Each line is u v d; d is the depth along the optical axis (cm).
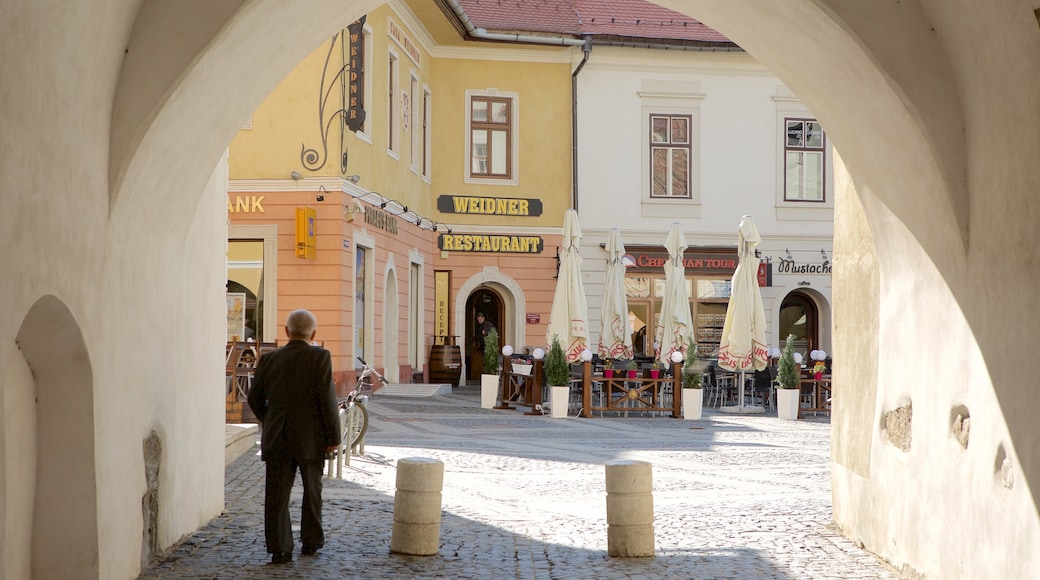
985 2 595
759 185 3850
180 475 909
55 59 562
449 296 3672
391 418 2339
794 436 2105
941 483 748
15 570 633
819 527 1032
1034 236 586
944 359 746
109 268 689
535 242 3719
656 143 3812
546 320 3725
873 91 741
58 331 620
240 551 876
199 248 970
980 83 646
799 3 743
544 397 2942
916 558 795
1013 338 620
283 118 2662
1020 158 602
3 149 502
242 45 755
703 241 3825
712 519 1075
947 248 726
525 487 1313
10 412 619
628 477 885
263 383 854
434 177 3653
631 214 3788
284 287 2656
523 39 3603
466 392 3331
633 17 3866
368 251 2925
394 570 815
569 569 829
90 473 663
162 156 734
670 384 3019
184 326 916
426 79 3581
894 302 862
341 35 2653
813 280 3862
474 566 837
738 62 3834
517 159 3712
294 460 843
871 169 837
